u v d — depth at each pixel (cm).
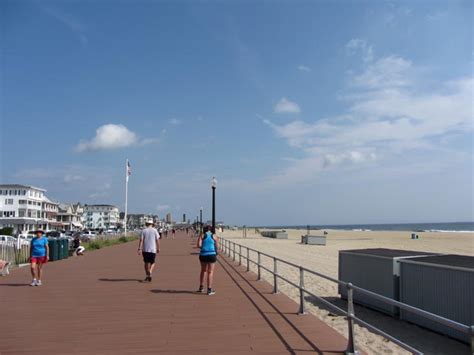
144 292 1263
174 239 5984
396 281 1070
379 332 575
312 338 741
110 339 750
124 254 2975
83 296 1202
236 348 687
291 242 5862
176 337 758
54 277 1652
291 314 938
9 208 10294
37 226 10162
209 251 1220
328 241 6794
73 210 14450
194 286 1378
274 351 669
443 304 905
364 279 1212
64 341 739
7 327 842
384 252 1234
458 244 5744
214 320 886
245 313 951
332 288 1570
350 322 659
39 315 952
